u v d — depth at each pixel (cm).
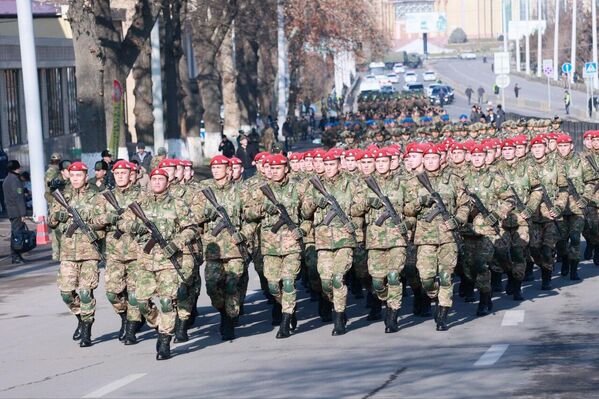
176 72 6650
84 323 2005
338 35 10912
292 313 2006
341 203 2006
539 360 1650
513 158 2472
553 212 2456
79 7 4409
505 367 1606
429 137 3806
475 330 1983
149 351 1927
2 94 6088
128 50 4778
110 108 4766
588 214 2789
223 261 1997
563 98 13988
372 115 7700
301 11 10106
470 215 2127
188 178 2303
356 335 1991
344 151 2212
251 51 8906
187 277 1842
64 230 1994
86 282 1981
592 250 2973
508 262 2327
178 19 6519
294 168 2419
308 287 2481
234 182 2081
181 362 1803
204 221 1997
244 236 2020
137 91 5941
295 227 1991
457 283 2620
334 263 1983
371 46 15112
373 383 1541
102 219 1956
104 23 4700
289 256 1992
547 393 1412
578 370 1555
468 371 1588
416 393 1455
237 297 1997
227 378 1642
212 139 7588
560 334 1891
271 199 1977
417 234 1995
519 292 2336
